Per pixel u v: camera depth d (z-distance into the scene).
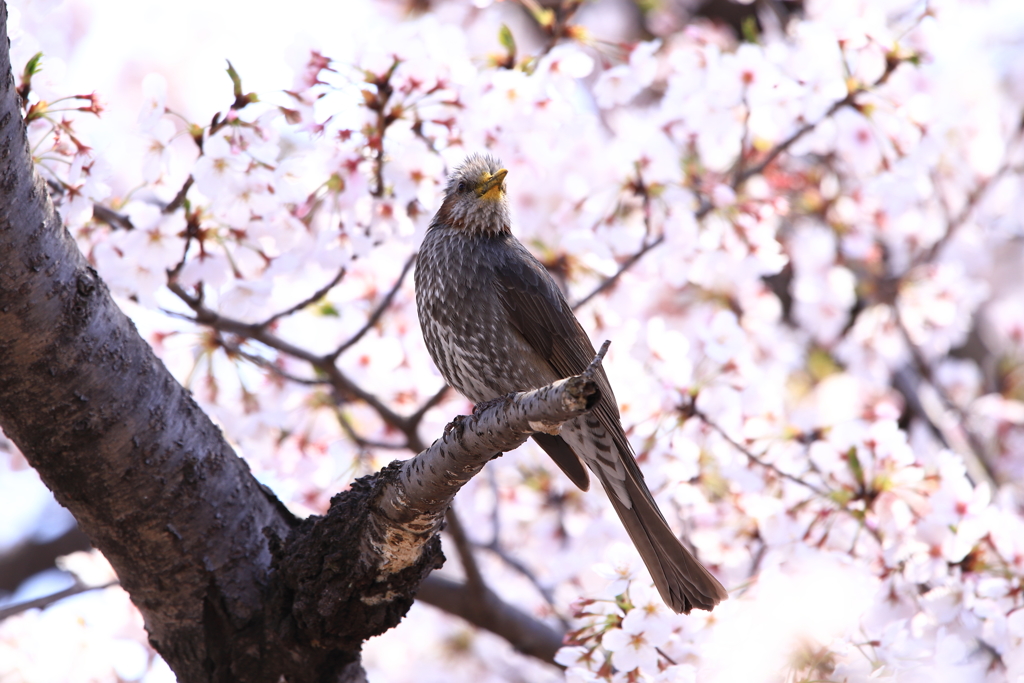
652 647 8.36
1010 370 15.83
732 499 10.88
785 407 12.85
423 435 12.02
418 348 11.98
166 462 7.72
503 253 9.94
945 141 14.38
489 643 15.48
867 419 10.80
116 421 7.53
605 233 10.90
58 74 8.27
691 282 12.94
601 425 9.12
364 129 9.44
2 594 18.14
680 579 8.47
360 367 11.69
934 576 9.34
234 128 8.91
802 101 11.12
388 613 7.72
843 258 13.98
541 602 14.16
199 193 9.26
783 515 9.93
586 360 10.01
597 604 8.67
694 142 11.85
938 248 14.90
